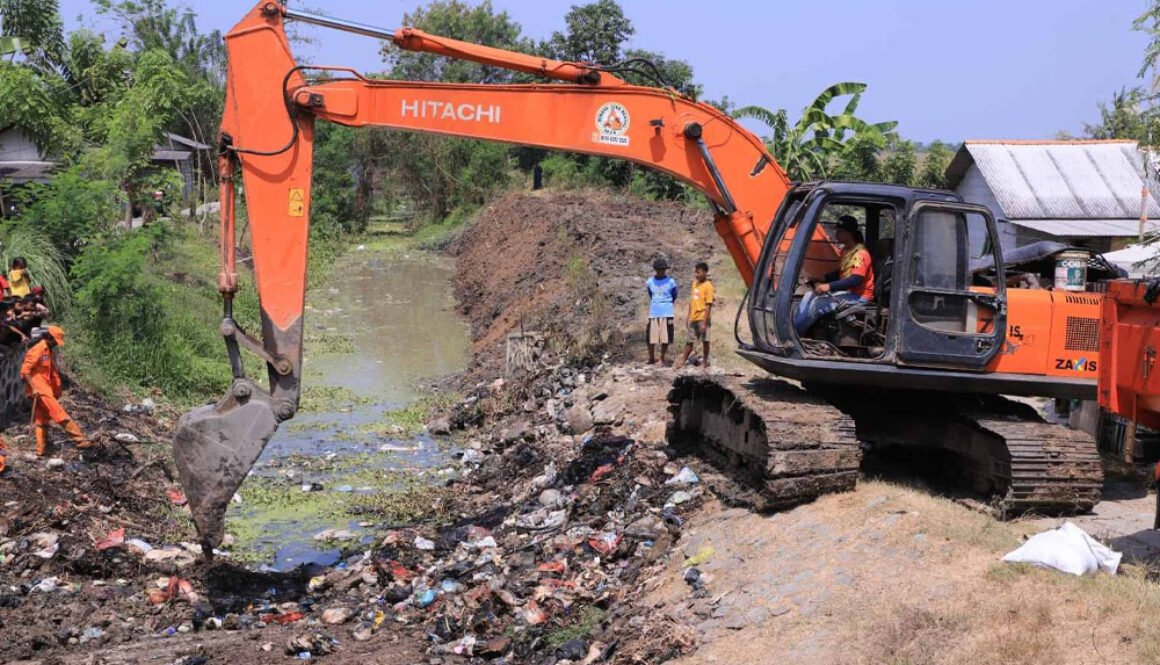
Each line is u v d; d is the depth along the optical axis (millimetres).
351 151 49875
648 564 9398
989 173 25266
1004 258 11125
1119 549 8094
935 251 9523
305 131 9469
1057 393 9883
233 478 9117
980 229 25594
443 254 44031
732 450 10445
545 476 12688
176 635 8773
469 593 9172
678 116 10406
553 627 8539
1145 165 9117
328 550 11359
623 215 33875
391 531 11703
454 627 8750
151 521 11602
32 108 24500
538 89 10070
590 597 8977
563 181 44062
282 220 9359
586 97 10195
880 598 7270
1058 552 7242
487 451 15219
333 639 8625
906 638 6656
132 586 9727
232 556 11023
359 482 14016
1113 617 6430
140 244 18297
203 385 18578
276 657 8219
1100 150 26000
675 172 10469
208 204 42125
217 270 28219
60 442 13133
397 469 14656
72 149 25656
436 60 66625
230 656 8227
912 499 8852
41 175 25453
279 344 9305
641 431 13281
